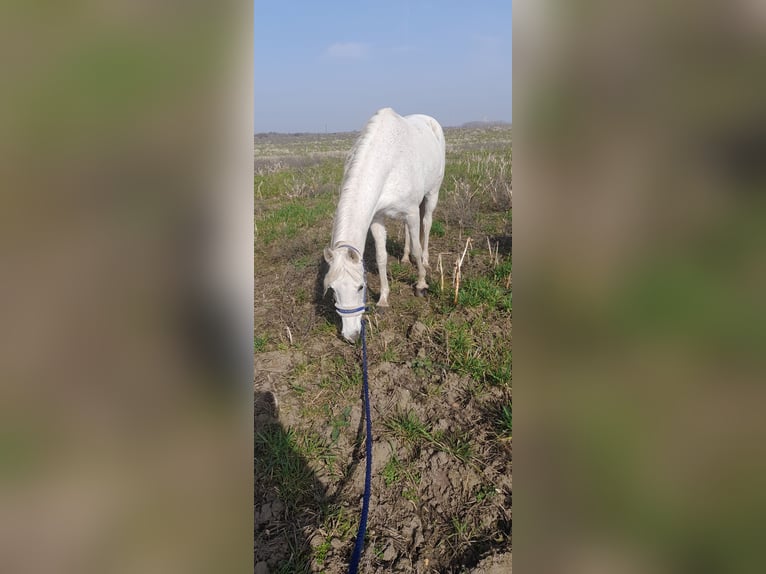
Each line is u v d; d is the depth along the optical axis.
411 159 3.59
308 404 2.78
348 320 2.95
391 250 5.14
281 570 1.83
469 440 2.45
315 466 2.35
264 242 5.59
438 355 3.15
